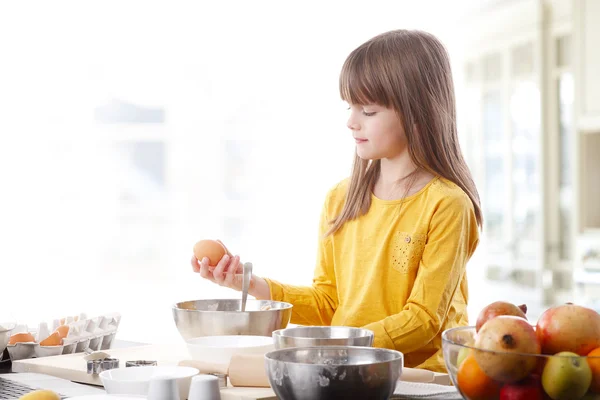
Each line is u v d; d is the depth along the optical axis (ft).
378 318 5.07
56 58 24.79
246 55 24.43
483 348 2.86
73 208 25.13
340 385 2.90
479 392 2.87
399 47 5.06
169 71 25.21
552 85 17.85
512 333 2.83
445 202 4.90
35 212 24.40
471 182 5.33
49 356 4.50
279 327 4.34
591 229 15.90
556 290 17.83
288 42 23.68
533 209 18.29
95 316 5.20
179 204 25.30
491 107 19.69
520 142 18.67
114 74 25.26
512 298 18.78
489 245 19.60
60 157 25.12
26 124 24.47
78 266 24.86
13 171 24.26
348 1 22.59
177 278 25.04
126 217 25.46
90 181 25.34
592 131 15.89
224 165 25.00
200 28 24.70
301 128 23.52
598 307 14.48
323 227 5.70
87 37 24.91
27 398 2.93
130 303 22.18
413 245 4.97
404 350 4.55
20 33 24.39
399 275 5.03
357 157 5.41
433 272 4.74
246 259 24.07
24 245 24.18
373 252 5.20
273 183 24.27
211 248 4.93
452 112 5.32
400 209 5.10
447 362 3.05
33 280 23.85
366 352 3.26
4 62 24.27
